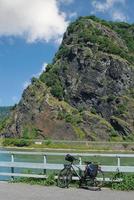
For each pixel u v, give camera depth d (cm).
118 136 18762
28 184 2175
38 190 1956
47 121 18662
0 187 2066
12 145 16500
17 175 2294
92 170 2009
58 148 14950
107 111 19888
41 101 19188
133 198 1730
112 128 18950
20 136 18662
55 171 2455
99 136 18538
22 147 15962
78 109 19950
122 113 19450
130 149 14275
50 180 2144
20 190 1961
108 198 1730
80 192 1889
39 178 2258
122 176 2045
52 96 19738
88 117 18950
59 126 18450
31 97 19538
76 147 14762
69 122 18512
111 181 2047
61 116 18688
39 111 18988
